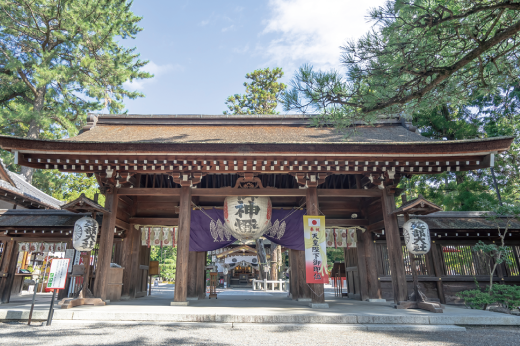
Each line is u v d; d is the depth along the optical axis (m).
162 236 11.95
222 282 31.64
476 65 7.22
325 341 5.53
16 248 10.75
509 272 10.86
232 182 12.28
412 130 11.56
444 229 10.77
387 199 9.53
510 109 17.98
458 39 6.51
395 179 9.70
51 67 23.58
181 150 8.56
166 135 10.44
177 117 12.20
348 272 13.22
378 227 10.43
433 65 6.73
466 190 15.97
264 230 9.98
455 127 16.59
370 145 8.63
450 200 16.03
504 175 18.00
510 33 5.62
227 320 6.89
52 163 8.91
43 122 21.09
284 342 5.42
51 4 21.84
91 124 11.62
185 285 8.51
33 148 8.35
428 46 6.25
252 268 34.41
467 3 6.04
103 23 23.83
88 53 23.69
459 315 7.03
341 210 11.78
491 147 8.47
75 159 8.79
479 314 7.19
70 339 5.40
